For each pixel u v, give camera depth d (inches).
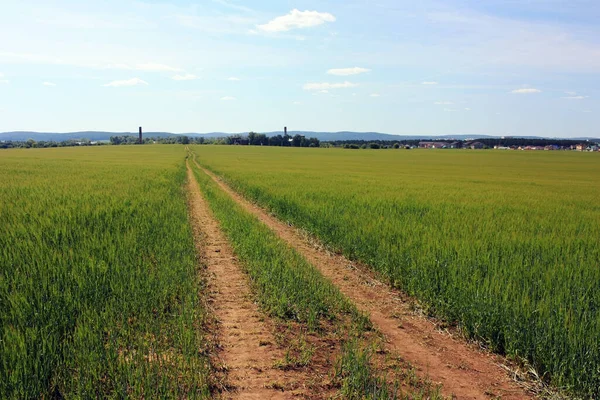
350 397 191.0
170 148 5162.4
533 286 288.5
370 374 210.4
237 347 238.8
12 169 1380.4
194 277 334.6
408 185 1094.4
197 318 259.1
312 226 560.1
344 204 679.1
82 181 961.5
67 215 478.0
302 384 203.3
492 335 256.8
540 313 242.1
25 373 173.6
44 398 170.6
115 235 406.3
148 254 372.2
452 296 294.7
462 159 3710.6
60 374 184.2
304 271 360.2
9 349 185.3
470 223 520.1
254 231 512.7
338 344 248.7
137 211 570.6
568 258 352.8
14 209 514.0
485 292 281.0
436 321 295.9
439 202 722.2
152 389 176.9
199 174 1582.2
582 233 478.6
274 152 4357.8
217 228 597.9
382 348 245.3
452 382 215.0
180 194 900.6
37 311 227.3
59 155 3004.4
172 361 206.8
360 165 2482.8
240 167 1894.7
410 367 226.2
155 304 266.5
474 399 200.8
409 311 312.5
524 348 234.5
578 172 2337.6
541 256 362.9
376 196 794.8
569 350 215.6
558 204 757.3
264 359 225.8
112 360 193.8
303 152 4542.3
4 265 295.1
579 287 281.7
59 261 300.5
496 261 335.6
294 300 299.3
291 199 735.7
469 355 247.4
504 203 749.3
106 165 1753.2
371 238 439.8
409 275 350.3
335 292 323.0
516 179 1638.8
